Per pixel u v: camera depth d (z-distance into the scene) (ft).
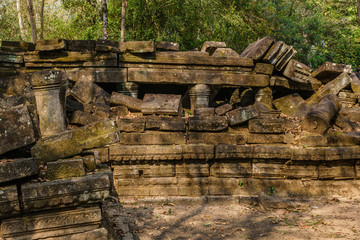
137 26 64.69
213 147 24.75
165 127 25.16
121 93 31.42
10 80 26.03
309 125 27.02
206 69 32.04
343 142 26.61
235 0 67.97
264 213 21.74
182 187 24.62
